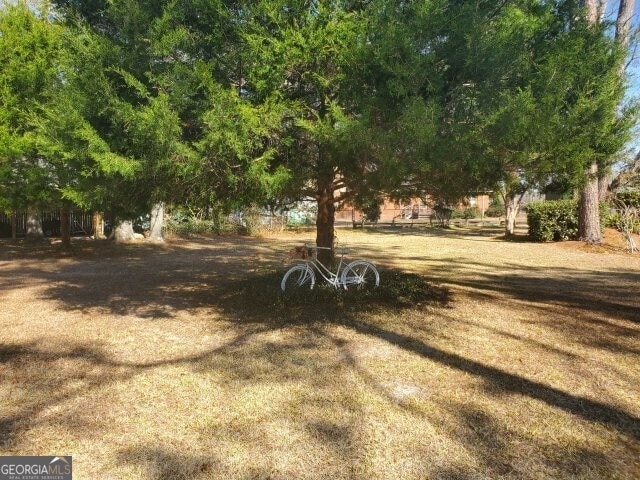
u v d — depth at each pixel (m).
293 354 4.31
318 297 6.34
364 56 4.02
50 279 8.95
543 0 5.12
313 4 4.52
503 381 3.71
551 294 7.28
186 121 4.31
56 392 3.49
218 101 3.86
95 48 4.19
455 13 4.14
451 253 13.41
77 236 19.02
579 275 9.25
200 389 3.54
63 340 4.83
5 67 9.18
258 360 4.16
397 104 4.06
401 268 10.19
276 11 4.27
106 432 2.90
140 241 16.45
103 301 6.86
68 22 5.09
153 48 4.12
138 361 4.18
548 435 2.88
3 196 9.81
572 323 5.50
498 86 4.27
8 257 12.34
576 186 5.46
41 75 8.73
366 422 3.02
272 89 4.36
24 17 9.65
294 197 5.89
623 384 3.68
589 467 2.55
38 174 9.11
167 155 3.99
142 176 4.25
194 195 5.01
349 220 31.03
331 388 3.55
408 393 3.47
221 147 3.91
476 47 4.02
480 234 21.98
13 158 9.23
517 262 11.32
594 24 5.14
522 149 4.22
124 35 4.29
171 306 6.48
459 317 5.71
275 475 2.47
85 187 4.72
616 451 2.71
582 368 4.02
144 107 3.93
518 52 4.18
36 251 13.57
